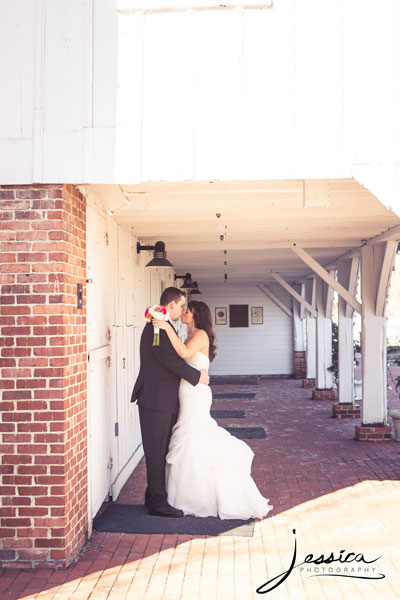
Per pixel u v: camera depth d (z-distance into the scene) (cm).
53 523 452
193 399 597
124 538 521
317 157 475
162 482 584
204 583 430
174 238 868
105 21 479
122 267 716
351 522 560
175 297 602
